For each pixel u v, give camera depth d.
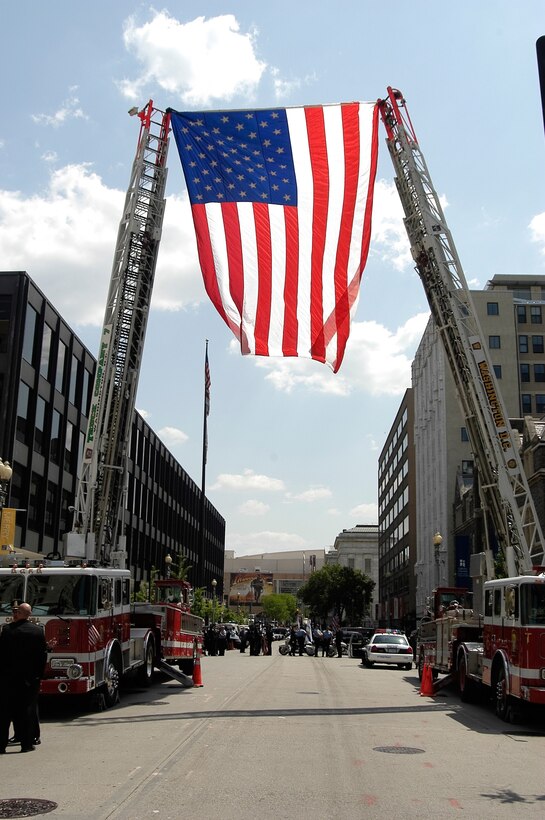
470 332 20.98
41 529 40.03
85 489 19.25
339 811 7.66
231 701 17.56
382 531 130.38
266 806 7.79
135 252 19.84
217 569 125.69
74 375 45.69
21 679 10.78
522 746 12.10
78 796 8.05
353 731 13.20
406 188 21.64
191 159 20.50
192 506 92.38
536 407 75.19
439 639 22.06
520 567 19.89
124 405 19.55
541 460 40.19
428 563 79.25
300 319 20.09
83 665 14.24
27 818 7.15
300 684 23.05
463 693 18.61
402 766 10.11
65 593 14.59
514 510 20.16
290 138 20.77
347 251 20.34
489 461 20.67
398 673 30.91
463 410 21.08
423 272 21.64
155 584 23.91
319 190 20.52
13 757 10.31
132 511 59.81
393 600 101.50
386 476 124.06
